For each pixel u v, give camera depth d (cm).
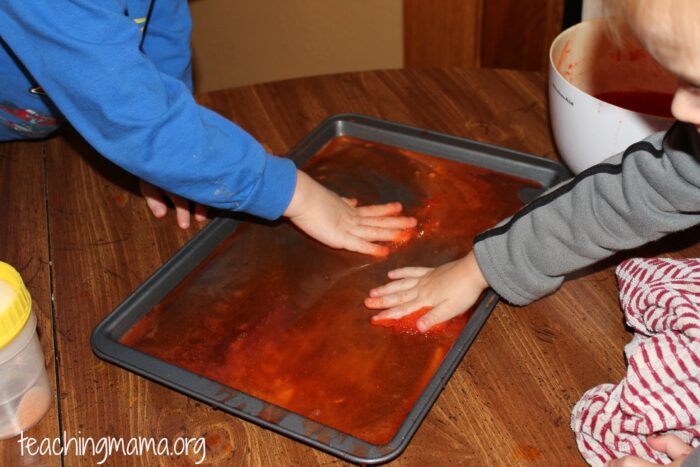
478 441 72
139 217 100
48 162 109
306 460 71
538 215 79
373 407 76
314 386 78
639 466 66
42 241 96
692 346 68
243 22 210
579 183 77
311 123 114
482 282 84
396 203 100
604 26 104
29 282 91
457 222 97
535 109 114
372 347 82
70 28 75
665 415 67
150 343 84
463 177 104
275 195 91
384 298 86
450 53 171
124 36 77
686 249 91
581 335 82
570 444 71
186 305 88
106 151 83
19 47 79
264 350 82
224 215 97
